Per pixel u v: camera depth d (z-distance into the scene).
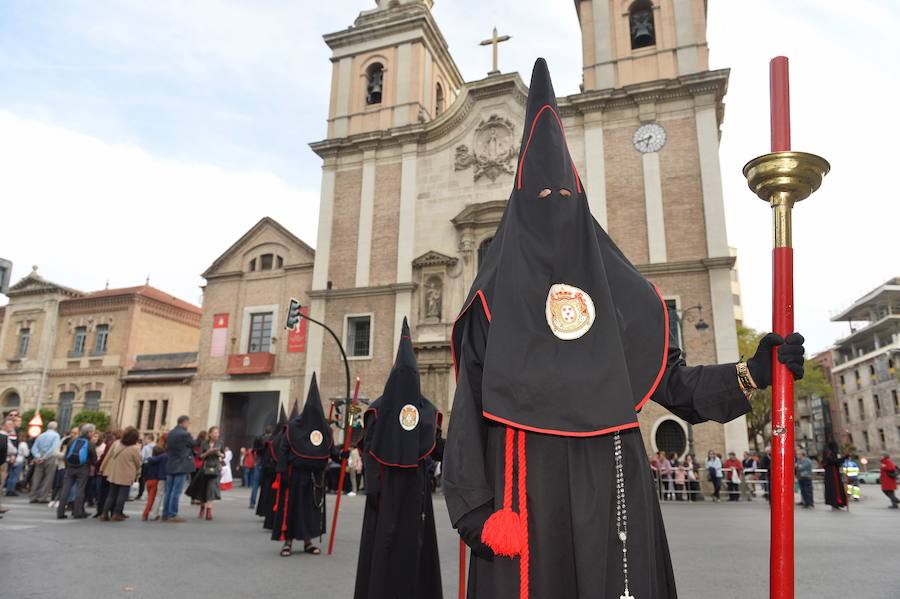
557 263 2.11
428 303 26.94
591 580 1.82
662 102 25.53
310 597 6.34
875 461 60.06
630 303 2.22
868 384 62.53
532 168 2.26
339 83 31.78
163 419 31.17
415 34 30.78
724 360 22.45
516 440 1.97
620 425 1.91
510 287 2.08
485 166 27.66
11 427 16.11
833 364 72.81
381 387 26.50
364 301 27.88
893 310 65.00
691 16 26.16
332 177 30.28
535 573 1.85
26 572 7.42
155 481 13.59
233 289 30.98
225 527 12.31
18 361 35.84
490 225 26.52
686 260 23.67
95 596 6.32
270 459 12.88
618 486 1.95
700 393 2.18
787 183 2.24
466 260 26.59
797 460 22.53
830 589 6.85
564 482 1.94
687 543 10.31
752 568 7.98
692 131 24.92
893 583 7.16
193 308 39.03
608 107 26.19
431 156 28.88
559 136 2.33
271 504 11.94
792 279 2.19
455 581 7.25
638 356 2.14
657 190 24.70
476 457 1.97
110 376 33.44
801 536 11.57
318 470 9.13
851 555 9.23
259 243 31.03
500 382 1.95
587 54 27.28
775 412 2.05
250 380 29.22
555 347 2.00
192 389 30.42
